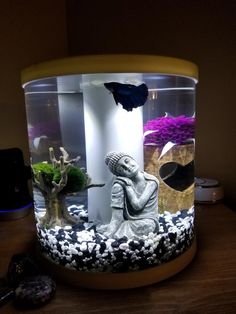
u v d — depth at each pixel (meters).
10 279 0.47
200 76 0.84
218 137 0.86
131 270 0.47
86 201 0.54
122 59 0.40
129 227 0.48
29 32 0.90
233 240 0.62
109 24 0.91
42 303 0.43
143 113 0.50
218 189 0.83
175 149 0.54
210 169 0.89
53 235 0.51
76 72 0.41
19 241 0.66
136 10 0.87
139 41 0.88
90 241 0.47
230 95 0.81
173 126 0.53
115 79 0.46
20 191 0.83
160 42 0.86
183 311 0.41
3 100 0.89
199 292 0.45
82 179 0.50
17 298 0.43
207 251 0.57
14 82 0.90
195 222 0.71
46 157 0.54
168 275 0.48
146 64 0.41
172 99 0.52
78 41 0.97
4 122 0.91
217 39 0.80
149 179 0.50
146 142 0.51
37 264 0.53
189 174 0.57
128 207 0.48
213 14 0.79
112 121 0.49
